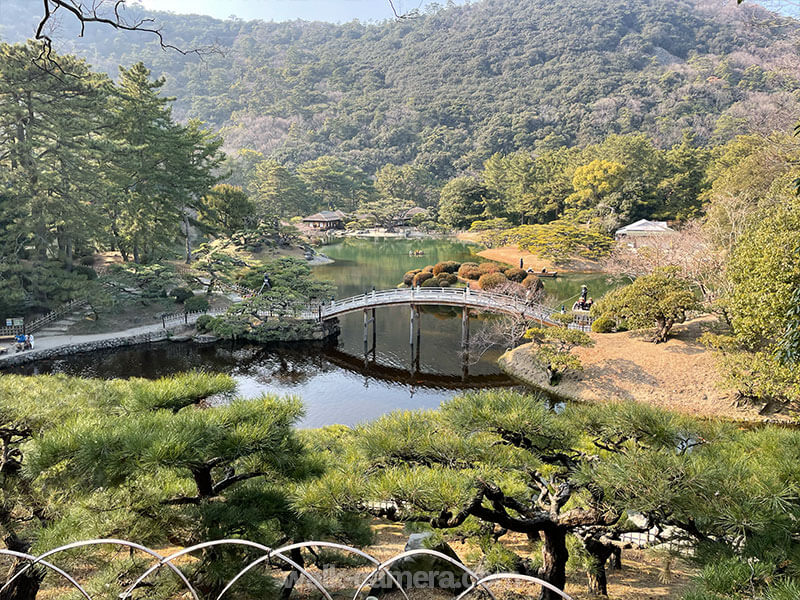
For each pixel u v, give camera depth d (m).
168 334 27.31
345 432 11.95
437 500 4.73
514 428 5.94
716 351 19.58
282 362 24.69
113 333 26.83
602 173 57.06
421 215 80.12
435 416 6.52
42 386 7.65
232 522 5.69
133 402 6.47
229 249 47.50
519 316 24.95
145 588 5.57
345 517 6.56
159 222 36.59
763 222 17.61
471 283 40.00
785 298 14.34
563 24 160.50
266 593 5.73
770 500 4.42
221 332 26.53
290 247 54.97
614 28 154.12
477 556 6.97
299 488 5.69
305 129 131.50
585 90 120.00
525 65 147.25
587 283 41.50
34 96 25.42
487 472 5.54
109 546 5.62
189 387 6.60
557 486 6.51
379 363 24.50
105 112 29.30
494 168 82.50
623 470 4.67
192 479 6.52
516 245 58.25
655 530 7.07
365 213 81.06
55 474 5.34
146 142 35.00
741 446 6.06
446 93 140.50
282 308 28.09
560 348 21.12
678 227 49.72
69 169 26.81
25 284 27.34
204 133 41.97
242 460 6.26
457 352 25.92
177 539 5.84
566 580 7.09
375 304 26.75
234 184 82.56
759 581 3.79
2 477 6.20
